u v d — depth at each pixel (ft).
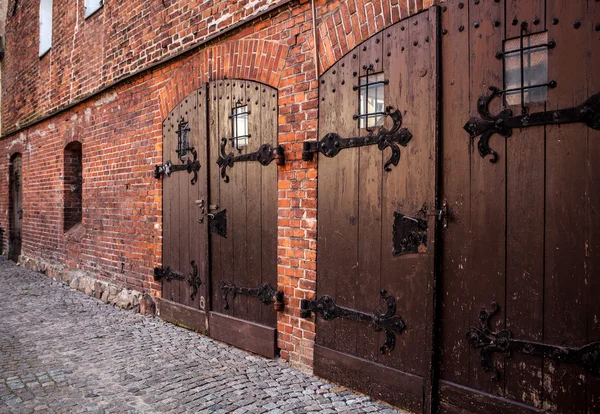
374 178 10.25
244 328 13.65
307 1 11.57
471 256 8.78
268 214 12.91
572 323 7.58
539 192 7.91
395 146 9.83
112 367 12.39
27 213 31.40
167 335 15.31
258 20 12.98
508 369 8.34
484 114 8.52
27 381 11.45
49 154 27.68
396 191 9.84
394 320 9.91
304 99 11.75
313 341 11.76
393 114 9.86
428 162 9.27
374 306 10.30
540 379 7.95
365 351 10.55
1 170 36.81
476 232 8.71
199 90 15.39
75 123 24.17
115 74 20.21
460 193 8.92
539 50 7.91
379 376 10.18
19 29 32.78
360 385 10.59
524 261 8.10
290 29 12.10
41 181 29.01
